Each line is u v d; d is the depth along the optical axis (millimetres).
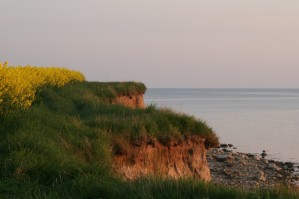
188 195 9484
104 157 13508
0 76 15453
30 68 30625
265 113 106188
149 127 17562
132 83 38062
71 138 13680
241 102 175125
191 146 19781
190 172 19406
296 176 32406
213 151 43094
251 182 29422
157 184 9938
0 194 9773
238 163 36281
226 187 10023
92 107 21688
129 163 15609
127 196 9500
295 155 43656
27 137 12281
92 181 10633
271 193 9812
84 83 35750
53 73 31359
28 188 10211
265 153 44188
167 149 18234
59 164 11344
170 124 18984
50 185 10727
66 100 22688
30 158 11273
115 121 16969
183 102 161625
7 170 10898
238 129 68250
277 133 63531
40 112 16031
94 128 15508
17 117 14195
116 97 30016
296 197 9727
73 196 9953
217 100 194625
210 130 21016
